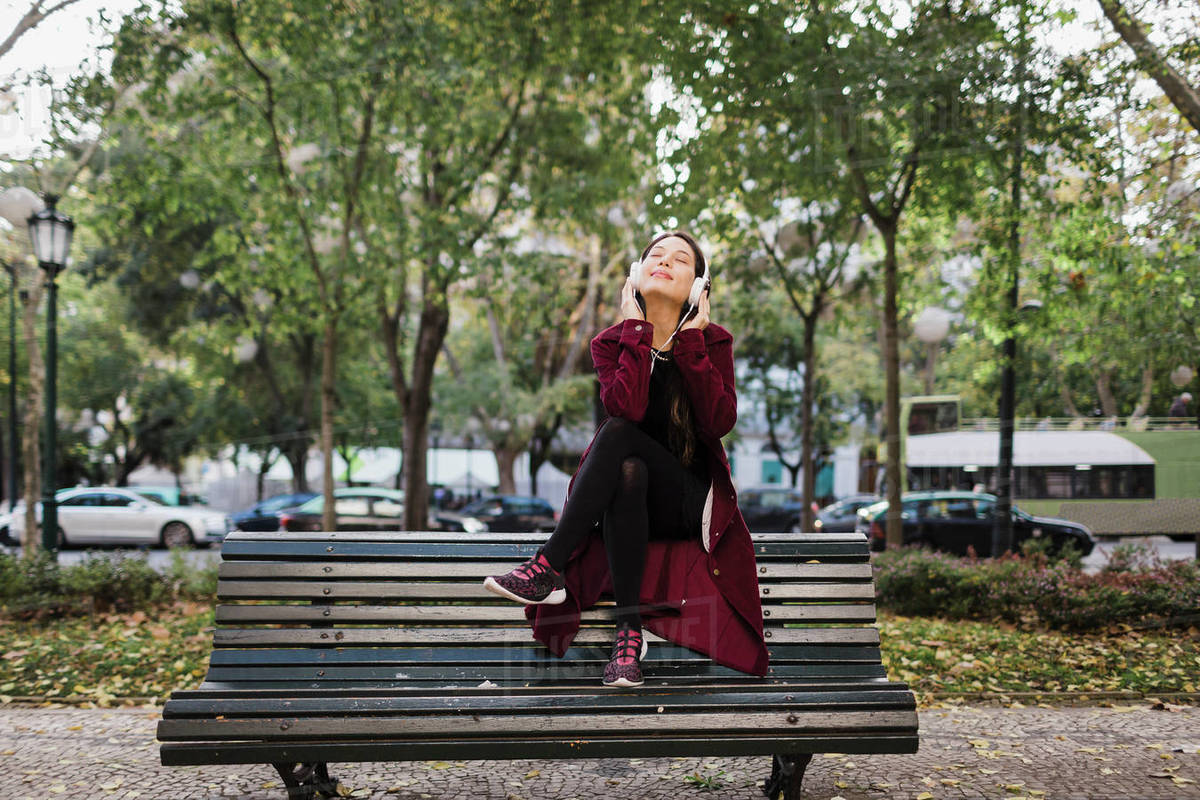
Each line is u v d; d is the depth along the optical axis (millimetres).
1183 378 7762
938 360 15086
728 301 13492
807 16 7090
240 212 10500
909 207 9320
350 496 17734
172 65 8695
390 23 8508
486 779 3203
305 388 23203
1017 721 4168
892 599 7855
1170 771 3254
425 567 2734
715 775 3242
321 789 2928
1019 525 9477
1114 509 8406
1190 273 7066
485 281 12562
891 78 6996
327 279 10664
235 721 2307
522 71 8812
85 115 8477
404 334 18500
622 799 2953
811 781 3152
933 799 2938
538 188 11742
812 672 2662
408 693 2359
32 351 11938
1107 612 6406
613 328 2635
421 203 11109
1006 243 8547
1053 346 8836
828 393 22750
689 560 2615
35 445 11633
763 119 7738
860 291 10406
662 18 7348
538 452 22812
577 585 2643
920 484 14898
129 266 18828
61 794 3033
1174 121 6691
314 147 9672
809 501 10641
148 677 5336
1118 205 7133
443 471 22531
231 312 19969
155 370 27578
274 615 2656
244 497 24234
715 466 2596
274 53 9133
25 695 4996
